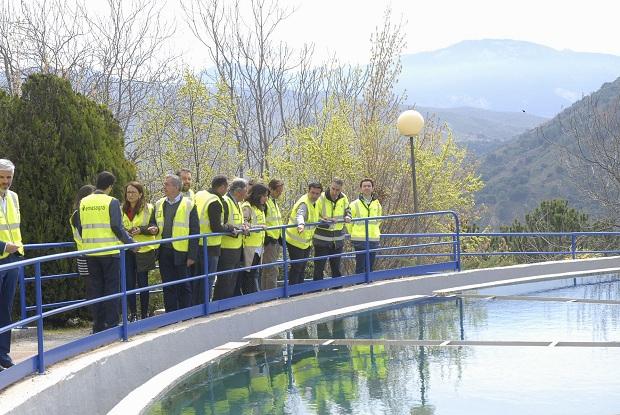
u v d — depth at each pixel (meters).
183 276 11.46
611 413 8.09
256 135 34.12
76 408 7.86
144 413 8.41
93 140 13.34
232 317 11.77
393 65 26.44
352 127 26.16
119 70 27.66
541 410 8.26
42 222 12.80
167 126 26.08
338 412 8.39
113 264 9.98
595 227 35.41
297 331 12.62
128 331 9.88
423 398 8.84
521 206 80.56
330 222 14.21
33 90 13.17
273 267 13.62
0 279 8.01
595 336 11.83
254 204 12.98
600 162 38.03
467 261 26.08
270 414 8.34
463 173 29.86
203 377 9.90
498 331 12.39
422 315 13.96
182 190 12.59
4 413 6.45
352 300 14.73
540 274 19.42
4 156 12.80
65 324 12.90
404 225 24.94
